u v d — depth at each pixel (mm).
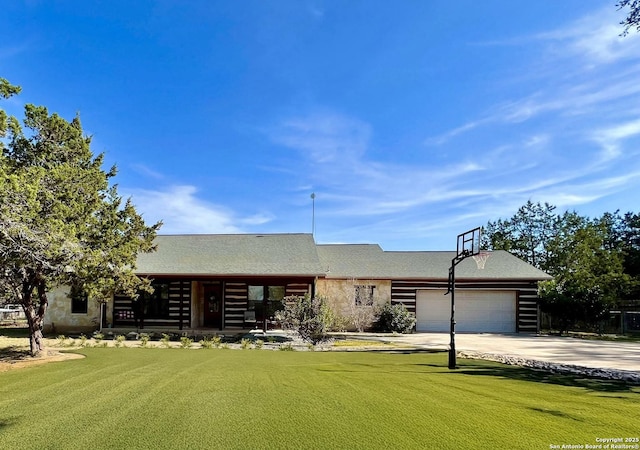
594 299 21703
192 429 5270
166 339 15945
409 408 6039
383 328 21375
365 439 4812
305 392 7109
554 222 36812
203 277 18562
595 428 5098
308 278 18750
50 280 11656
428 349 14258
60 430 5340
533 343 16828
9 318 26125
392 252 25922
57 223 9961
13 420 5766
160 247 21750
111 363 10453
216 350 13617
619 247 34844
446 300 22484
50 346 14125
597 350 14555
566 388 7633
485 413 5762
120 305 19359
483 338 18797
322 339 15984
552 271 33312
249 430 5191
